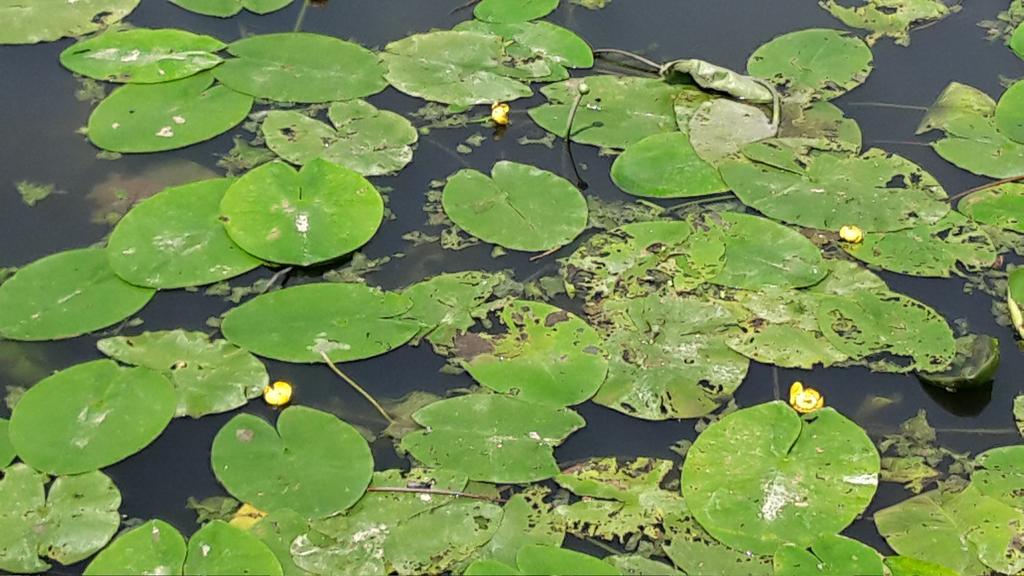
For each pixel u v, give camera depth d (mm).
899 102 3867
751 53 4055
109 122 3516
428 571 2393
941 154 3631
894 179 3480
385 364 2896
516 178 3416
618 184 3469
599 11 4246
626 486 2629
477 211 3299
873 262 3238
